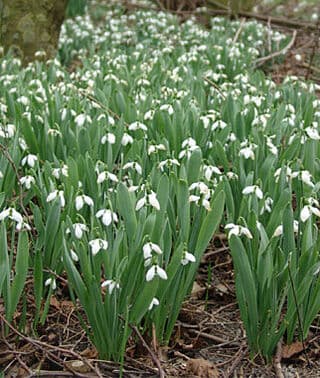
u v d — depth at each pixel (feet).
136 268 3.94
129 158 5.16
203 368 4.17
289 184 4.50
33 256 4.62
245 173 5.21
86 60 8.56
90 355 4.28
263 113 6.33
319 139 5.51
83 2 13.10
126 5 14.61
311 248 4.02
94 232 3.99
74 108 6.15
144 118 5.95
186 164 5.04
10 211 4.08
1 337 4.35
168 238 4.13
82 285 3.92
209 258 5.35
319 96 9.23
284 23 13.60
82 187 4.92
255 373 4.19
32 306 4.67
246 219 4.52
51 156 5.56
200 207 4.32
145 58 8.93
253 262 4.17
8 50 9.67
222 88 7.44
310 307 4.16
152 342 4.23
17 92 6.67
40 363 4.13
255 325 4.11
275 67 10.86
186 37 10.91
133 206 4.07
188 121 5.75
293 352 4.29
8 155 4.78
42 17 9.74
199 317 4.74
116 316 3.96
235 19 14.05
